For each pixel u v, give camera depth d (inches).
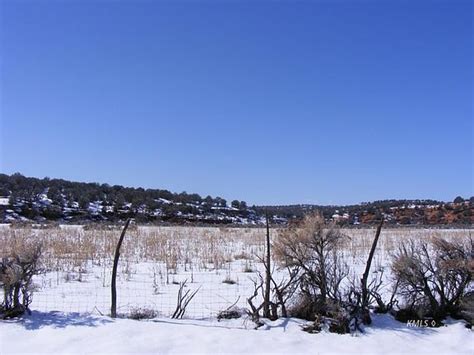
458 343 335.9
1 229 1184.8
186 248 827.4
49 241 837.2
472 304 379.2
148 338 328.2
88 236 987.3
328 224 412.8
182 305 435.5
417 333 354.0
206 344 319.0
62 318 371.6
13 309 373.7
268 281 386.9
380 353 313.6
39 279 550.6
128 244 868.6
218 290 505.4
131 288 517.0
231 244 997.8
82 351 302.8
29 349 305.4
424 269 438.9
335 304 370.0
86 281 552.7
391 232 1256.8
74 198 2571.4
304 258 396.2
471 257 406.6
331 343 329.1
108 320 368.5
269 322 371.9
